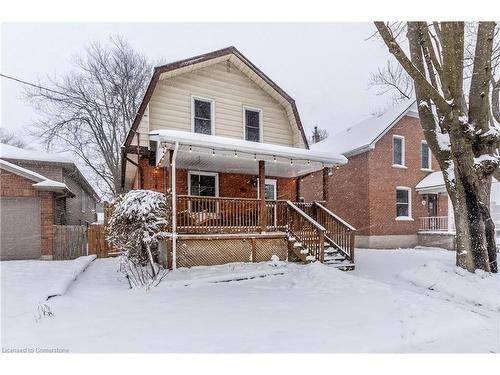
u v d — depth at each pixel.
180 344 3.91
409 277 8.01
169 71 10.67
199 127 11.50
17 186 11.17
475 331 4.54
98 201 28.23
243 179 12.43
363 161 16.25
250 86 12.70
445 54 7.36
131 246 7.94
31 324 4.43
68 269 8.37
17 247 11.08
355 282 7.11
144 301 5.71
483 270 7.51
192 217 8.75
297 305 5.55
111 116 24.53
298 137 13.27
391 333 4.29
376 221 15.85
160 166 10.16
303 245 9.76
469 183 7.68
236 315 4.98
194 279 7.20
